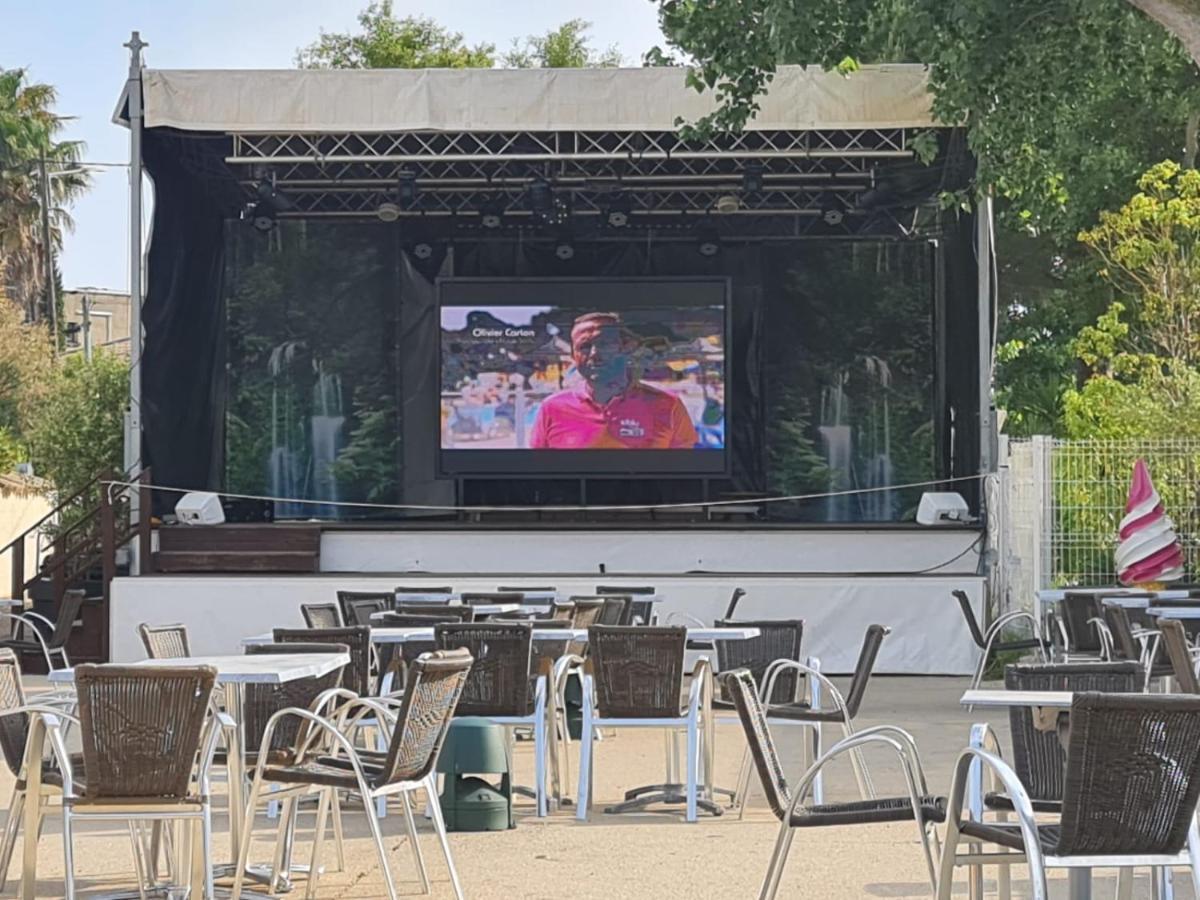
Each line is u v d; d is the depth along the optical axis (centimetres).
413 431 1905
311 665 631
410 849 742
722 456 1812
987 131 1577
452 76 1608
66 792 568
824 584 1633
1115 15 1502
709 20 1493
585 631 879
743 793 834
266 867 697
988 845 588
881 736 545
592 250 1942
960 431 1812
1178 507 1545
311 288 1908
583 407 1820
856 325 1908
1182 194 2002
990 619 1652
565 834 778
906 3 1487
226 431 1891
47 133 4250
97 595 1758
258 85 1611
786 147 1750
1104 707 454
